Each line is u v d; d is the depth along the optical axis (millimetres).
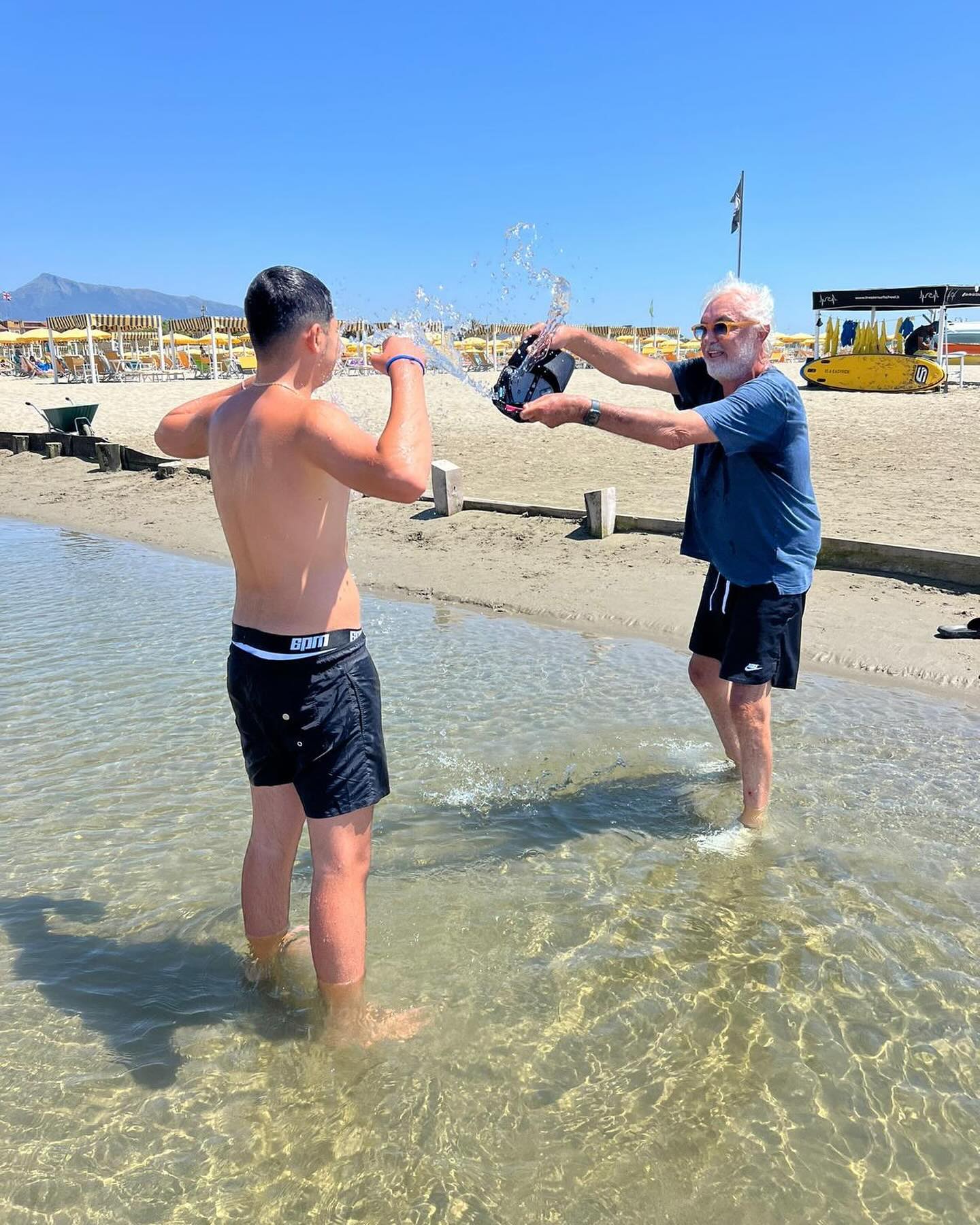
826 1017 2977
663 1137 2523
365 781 2777
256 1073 2770
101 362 41594
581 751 5145
